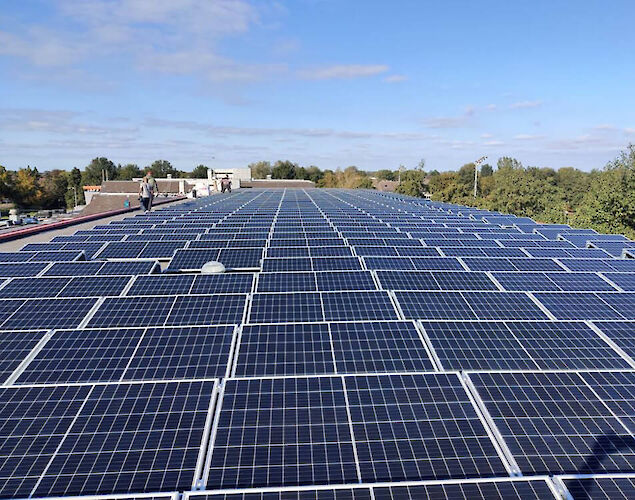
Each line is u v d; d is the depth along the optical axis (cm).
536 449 560
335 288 1315
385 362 812
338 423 601
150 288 1293
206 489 500
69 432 585
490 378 700
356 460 542
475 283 1382
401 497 463
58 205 13712
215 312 1072
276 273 1388
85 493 496
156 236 2278
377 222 3109
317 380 688
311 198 6259
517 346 859
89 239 2225
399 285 1349
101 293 1269
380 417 612
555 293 1179
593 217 4706
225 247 1955
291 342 860
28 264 1551
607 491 463
